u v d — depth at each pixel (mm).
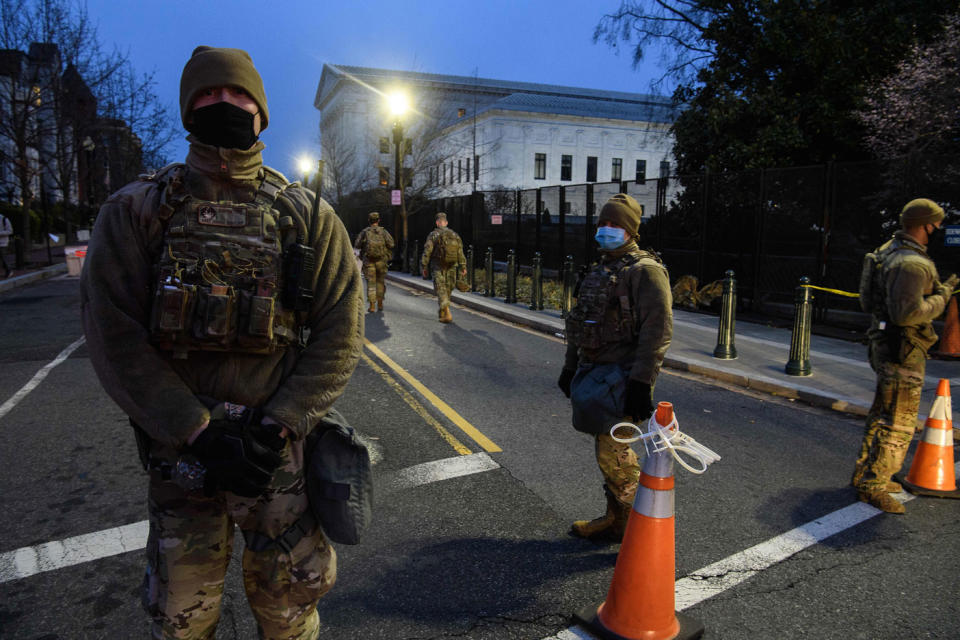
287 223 1711
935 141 10891
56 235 34656
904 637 2709
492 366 7848
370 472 1851
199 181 1649
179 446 1543
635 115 66875
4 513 3777
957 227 8859
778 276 11414
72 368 7398
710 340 9352
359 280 1846
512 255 13547
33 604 2887
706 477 4461
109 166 30062
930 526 3750
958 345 8148
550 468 4539
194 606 1721
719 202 12469
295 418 1637
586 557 3324
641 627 2582
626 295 3172
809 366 7141
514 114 62094
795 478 4457
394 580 3090
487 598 2947
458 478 4344
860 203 10195
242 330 1611
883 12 12953
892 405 3965
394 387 6707
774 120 13727
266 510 1742
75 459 4629
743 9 14695
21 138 20750
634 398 3104
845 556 3389
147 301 1604
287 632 1833
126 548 3379
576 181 64688
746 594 3020
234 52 1669
